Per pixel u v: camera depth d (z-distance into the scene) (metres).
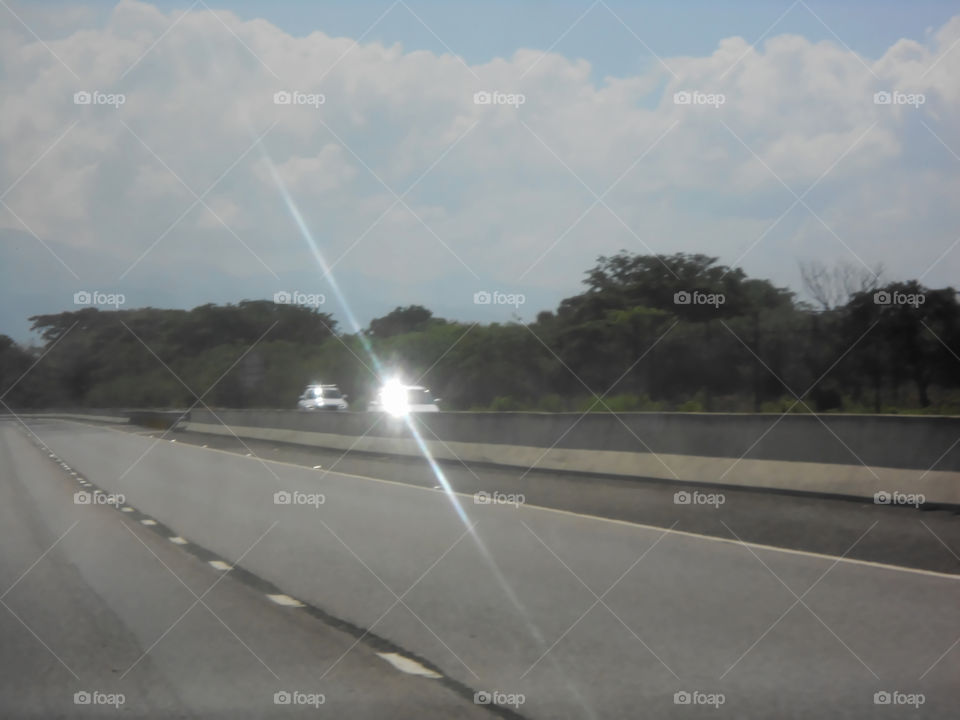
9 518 15.73
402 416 27.27
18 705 6.25
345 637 7.81
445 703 6.17
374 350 60.97
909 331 30.97
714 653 7.12
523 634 7.74
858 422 14.60
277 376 67.56
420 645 7.50
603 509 15.07
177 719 5.96
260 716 5.99
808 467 15.20
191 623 8.37
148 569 10.97
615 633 7.71
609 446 19.44
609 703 6.11
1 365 86.38
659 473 17.81
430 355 55.16
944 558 10.42
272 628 8.15
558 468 20.38
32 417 82.50
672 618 8.13
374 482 20.59
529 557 11.04
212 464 26.94
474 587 9.51
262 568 10.84
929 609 8.27
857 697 6.15
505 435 22.66
